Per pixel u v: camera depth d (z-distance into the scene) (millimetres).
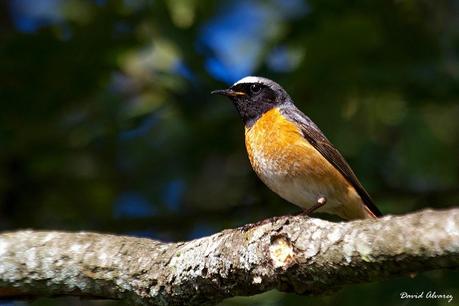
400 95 13883
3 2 15500
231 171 15703
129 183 15352
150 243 7770
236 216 14133
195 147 14695
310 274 6488
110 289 7688
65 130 14336
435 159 14523
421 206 13633
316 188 10102
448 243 5652
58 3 15609
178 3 13633
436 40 13930
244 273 6902
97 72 14148
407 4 13867
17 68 13844
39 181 14922
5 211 14695
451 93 13312
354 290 11516
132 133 15336
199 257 7234
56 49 13805
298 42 13961
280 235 6652
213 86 13680
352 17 13781
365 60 13633
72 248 7793
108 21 13906
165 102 14312
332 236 6336
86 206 15133
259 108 10961
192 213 14195
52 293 7871
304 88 13664
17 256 7805
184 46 13555
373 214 10523
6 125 14047
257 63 14016
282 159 10062
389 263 5992
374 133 14516
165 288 7449
